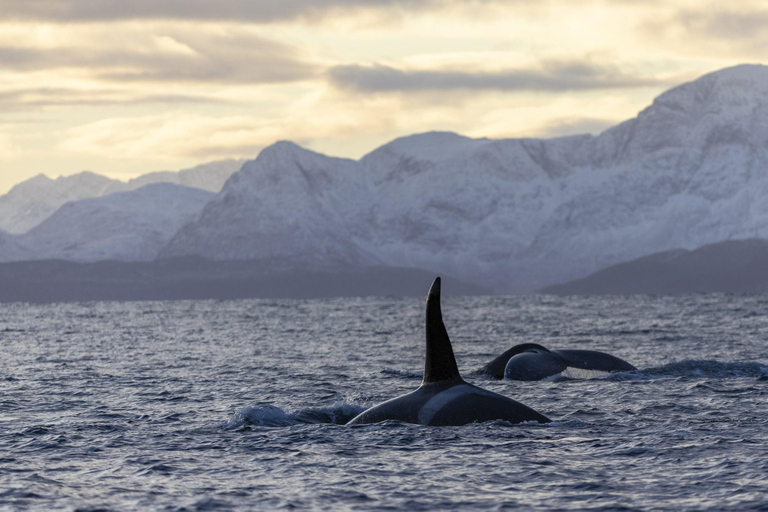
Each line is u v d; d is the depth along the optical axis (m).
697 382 92.88
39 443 61.28
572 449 56.41
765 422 67.44
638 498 43.97
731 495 43.97
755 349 151.62
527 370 100.19
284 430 65.19
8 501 44.44
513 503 43.56
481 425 63.72
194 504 43.78
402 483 47.91
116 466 53.16
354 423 66.75
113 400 87.38
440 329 68.81
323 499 44.72
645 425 66.12
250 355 150.88
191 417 74.50
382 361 137.00
